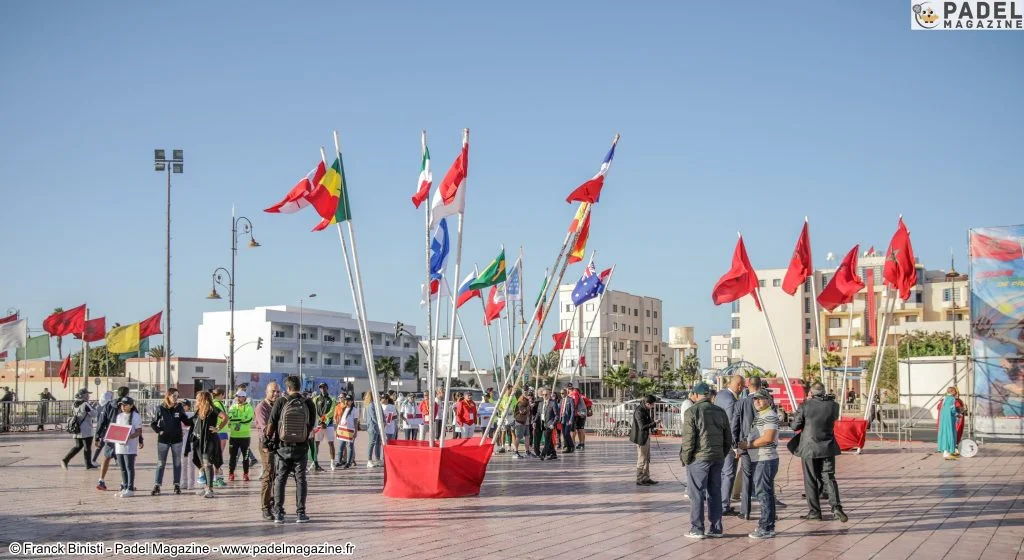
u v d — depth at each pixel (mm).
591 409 36125
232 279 44438
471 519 12711
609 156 17219
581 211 17766
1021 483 17188
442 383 64625
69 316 39688
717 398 13109
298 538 11156
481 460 15625
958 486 16719
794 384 51250
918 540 11008
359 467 21047
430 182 15727
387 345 103188
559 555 10031
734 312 102125
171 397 16031
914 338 72312
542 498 15086
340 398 20672
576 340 102000
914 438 32250
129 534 11531
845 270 25891
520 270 29219
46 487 17203
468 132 15562
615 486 17000
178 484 15984
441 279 17891
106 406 16984
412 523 12344
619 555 10055
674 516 13031
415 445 16531
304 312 95875
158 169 36438
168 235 36500
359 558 9883
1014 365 27531
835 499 12414
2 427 37750
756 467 11250
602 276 28375
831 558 9914
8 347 38906
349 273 16172
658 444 29109
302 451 12516
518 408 24234
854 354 82500
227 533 11570
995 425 27578
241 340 92188
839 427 24719
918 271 90500
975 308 28109
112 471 20547
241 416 17938
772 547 10547
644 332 114688
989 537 11227
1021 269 27531
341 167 16062
